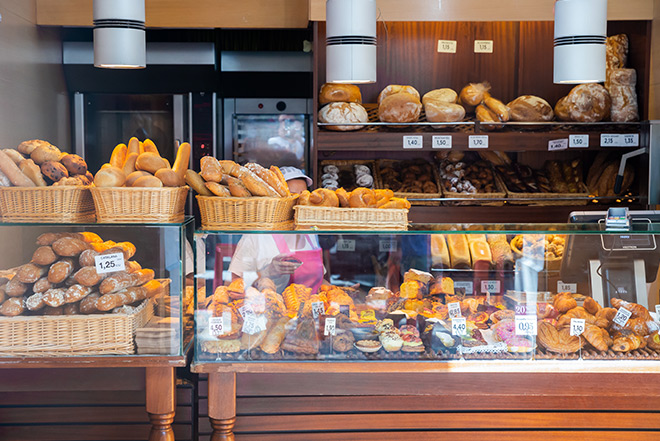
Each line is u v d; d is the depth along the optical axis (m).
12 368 2.04
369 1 2.57
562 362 2.01
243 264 1.99
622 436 2.14
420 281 2.03
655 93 3.68
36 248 2.01
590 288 2.04
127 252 2.00
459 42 4.13
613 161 3.92
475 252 2.03
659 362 2.01
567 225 2.17
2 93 3.28
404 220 2.10
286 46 4.16
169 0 3.93
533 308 2.03
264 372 2.01
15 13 3.46
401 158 4.13
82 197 2.12
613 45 3.88
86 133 4.09
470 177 3.92
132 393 2.19
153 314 2.00
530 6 3.65
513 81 4.16
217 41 4.03
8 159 2.07
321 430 2.12
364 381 2.06
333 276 2.02
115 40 2.38
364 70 2.57
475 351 2.02
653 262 2.03
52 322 1.98
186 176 2.10
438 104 3.73
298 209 2.09
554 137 3.69
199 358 2.00
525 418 2.13
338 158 4.11
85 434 2.20
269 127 4.17
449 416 2.13
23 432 2.20
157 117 4.08
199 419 2.21
